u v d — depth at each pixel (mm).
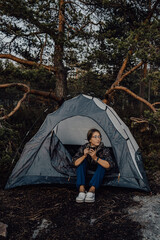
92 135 3355
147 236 2348
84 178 3229
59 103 7043
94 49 6602
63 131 4961
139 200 3191
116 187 3637
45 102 8289
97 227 2531
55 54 7004
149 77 5430
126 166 3420
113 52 6207
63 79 7344
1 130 4391
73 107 3723
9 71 6062
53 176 3637
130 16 6734
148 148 5812
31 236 2383
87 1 6758
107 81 7812
